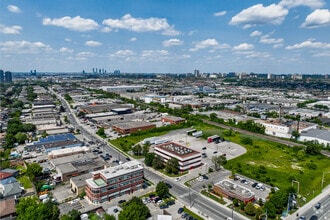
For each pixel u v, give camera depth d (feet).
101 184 308.19
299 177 380.78
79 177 354.74
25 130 611.47
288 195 297.94
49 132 600.39
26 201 268.82
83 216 269.64
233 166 425.69
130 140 572.51
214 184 335.88
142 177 344.49
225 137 605.73
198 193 331.57
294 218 273.95
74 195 325.62
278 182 366.02
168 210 288.71
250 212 275.18
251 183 359.87
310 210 290.35
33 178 352.69
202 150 510.58
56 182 356.79
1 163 409.69
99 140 569.64
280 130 638.94
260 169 406.82
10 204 284.00
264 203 299.17
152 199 310.65
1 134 594.24
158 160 414.82
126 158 458.50
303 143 567.18
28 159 445.37
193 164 418.10
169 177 382.22
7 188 317.63
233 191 316.19
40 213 247.50
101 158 436.76
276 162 447.83
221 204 303.48
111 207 285.23
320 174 394.93
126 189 327.67
